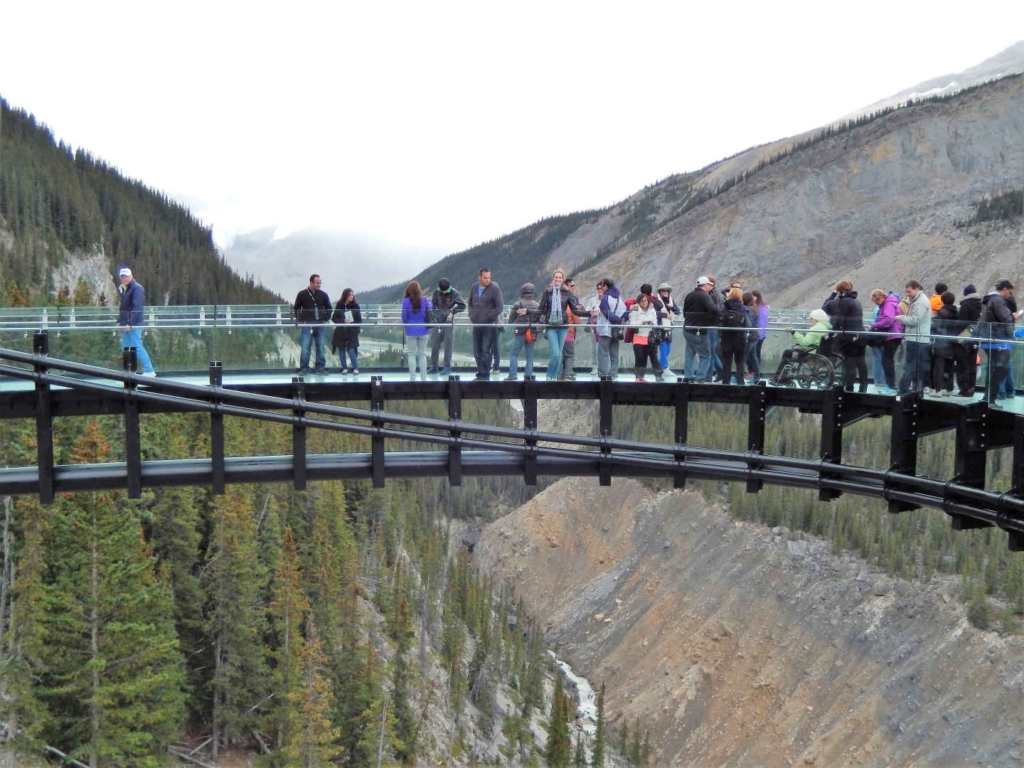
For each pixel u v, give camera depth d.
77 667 48.16
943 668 108.69
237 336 24.91
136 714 48.72
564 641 155.75
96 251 199.62
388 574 105.56
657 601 151.12
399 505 138.62
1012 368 19.70
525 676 120.38
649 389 25.22
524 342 25.80
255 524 74.81
